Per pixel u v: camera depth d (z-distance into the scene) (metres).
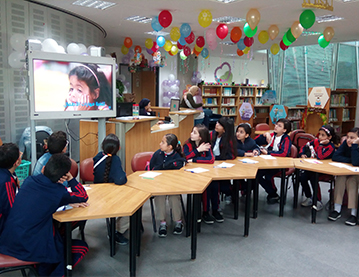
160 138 5.53
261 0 4.82
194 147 3.75
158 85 10.73
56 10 5.63
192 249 2.74
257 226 3.52
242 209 4.06
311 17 5.00
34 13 5.25
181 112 6.27
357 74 11.06
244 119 9.88
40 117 3.61
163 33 7.80
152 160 3.46
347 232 3.39
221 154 3.89
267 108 10.88
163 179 2.99
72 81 3.80
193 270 2.58
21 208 2.02
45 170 2.08
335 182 3.81
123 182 2.78
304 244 3.09
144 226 3.46
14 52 4.70
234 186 3.74
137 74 10.84
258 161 3.85
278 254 2.88
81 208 2.22
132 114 4.88
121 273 2.52
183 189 2.66
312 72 10.79
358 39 8.37
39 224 2.04
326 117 7.56
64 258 2.15
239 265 2.67
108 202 2.36
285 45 7.24
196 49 7.65
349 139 3.74
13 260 1.96
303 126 8.21
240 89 11.93
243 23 6.62
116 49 10.26
